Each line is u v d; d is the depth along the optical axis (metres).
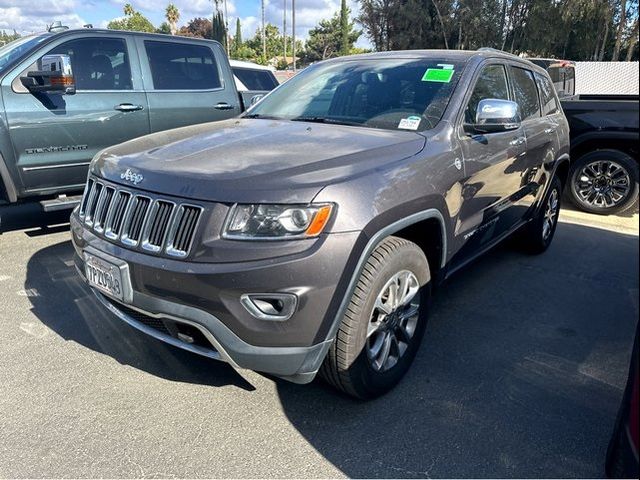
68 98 4.95
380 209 2.37
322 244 2.18
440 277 3.12
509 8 30.33
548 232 5.28
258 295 2.17
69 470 2.23
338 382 2.56
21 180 4.76
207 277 2.18
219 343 2.26
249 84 9.66
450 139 3.06
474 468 2.31
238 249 2.17
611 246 5.64
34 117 4.73
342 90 3.66
